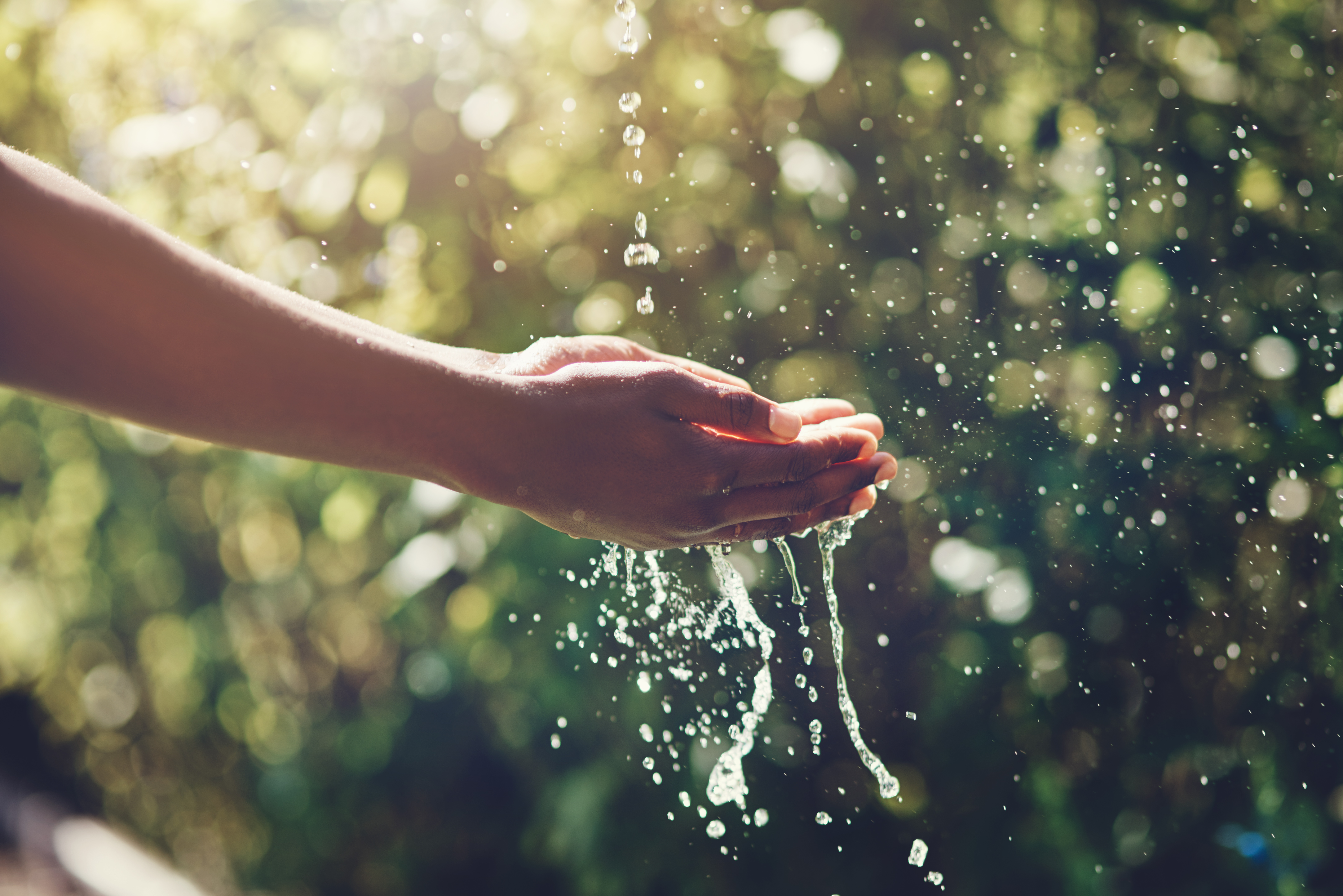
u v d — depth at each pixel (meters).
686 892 1.36
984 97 1.33
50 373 0.87
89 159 1.51
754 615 1.11
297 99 1.37
